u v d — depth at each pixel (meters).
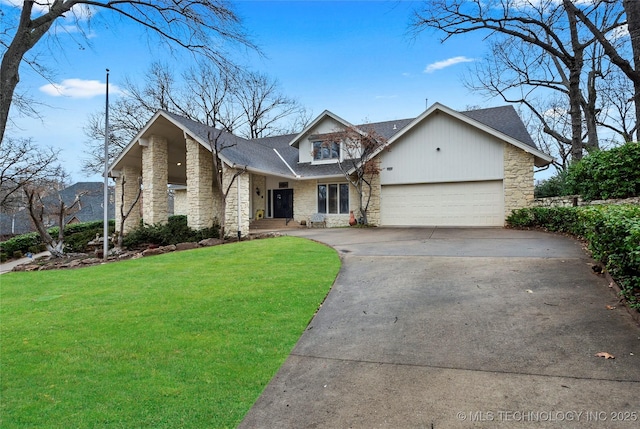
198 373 3.47
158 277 7.36
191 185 15.83
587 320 4.09
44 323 4.93
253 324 4.59
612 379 3.00
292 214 20.34
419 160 16.22
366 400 2.97
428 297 5.24
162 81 29.36
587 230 6.60
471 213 15.45
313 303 5.30
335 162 19.41
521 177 14.55
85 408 2.97
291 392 3.15
